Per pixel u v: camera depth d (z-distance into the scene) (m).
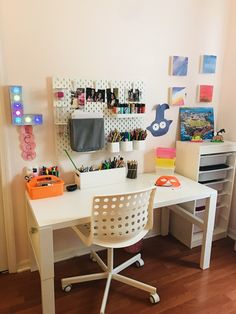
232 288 1.85
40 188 1.67
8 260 1.94
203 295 1.77
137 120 2.14
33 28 1.66
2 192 1.80
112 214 1.44
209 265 2.08
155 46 2.09
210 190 1.89
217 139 2.34
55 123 1.82
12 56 1.64
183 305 1.69
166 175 2.23
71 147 1.82
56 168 1.88
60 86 1.80
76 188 1.86
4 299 1.72
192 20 2.19
